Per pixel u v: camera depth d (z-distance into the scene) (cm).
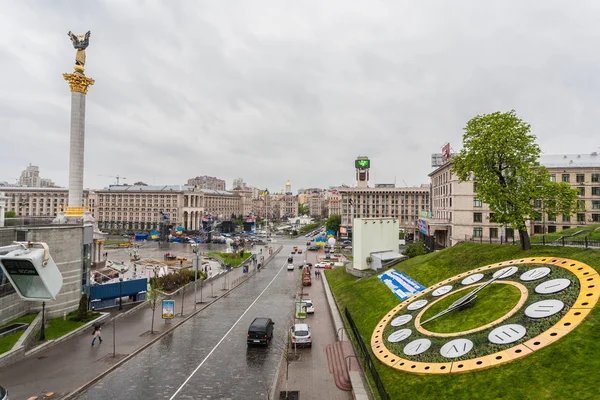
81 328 3700
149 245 15538
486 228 7875
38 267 3098
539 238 5609
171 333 3825
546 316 2312
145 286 5125
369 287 4762
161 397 2381
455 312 2936
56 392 2388
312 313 4606
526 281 2866
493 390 1903
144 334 3694
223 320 4362
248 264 9388
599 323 2050
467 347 2353
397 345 2800
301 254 12319
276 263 10244
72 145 5528
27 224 4856
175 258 10825
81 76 5509
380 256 6116
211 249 14075
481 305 2819
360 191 15638
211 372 2797
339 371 2720
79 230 4381
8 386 2467
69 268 4250
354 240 6650
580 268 2697
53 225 4466
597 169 7781
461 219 8050
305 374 2750
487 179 3672
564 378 1788
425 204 15150
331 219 16850
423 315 3150
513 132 3450
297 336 3328
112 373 2764
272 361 3028
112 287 4772
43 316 3272
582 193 7850
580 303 2291
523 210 3397
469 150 3797
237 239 15238
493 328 2434
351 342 3250
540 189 3516
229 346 3406
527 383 1855
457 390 2019
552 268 2889
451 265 4106
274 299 5581
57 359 2972
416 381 2238
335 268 8275
